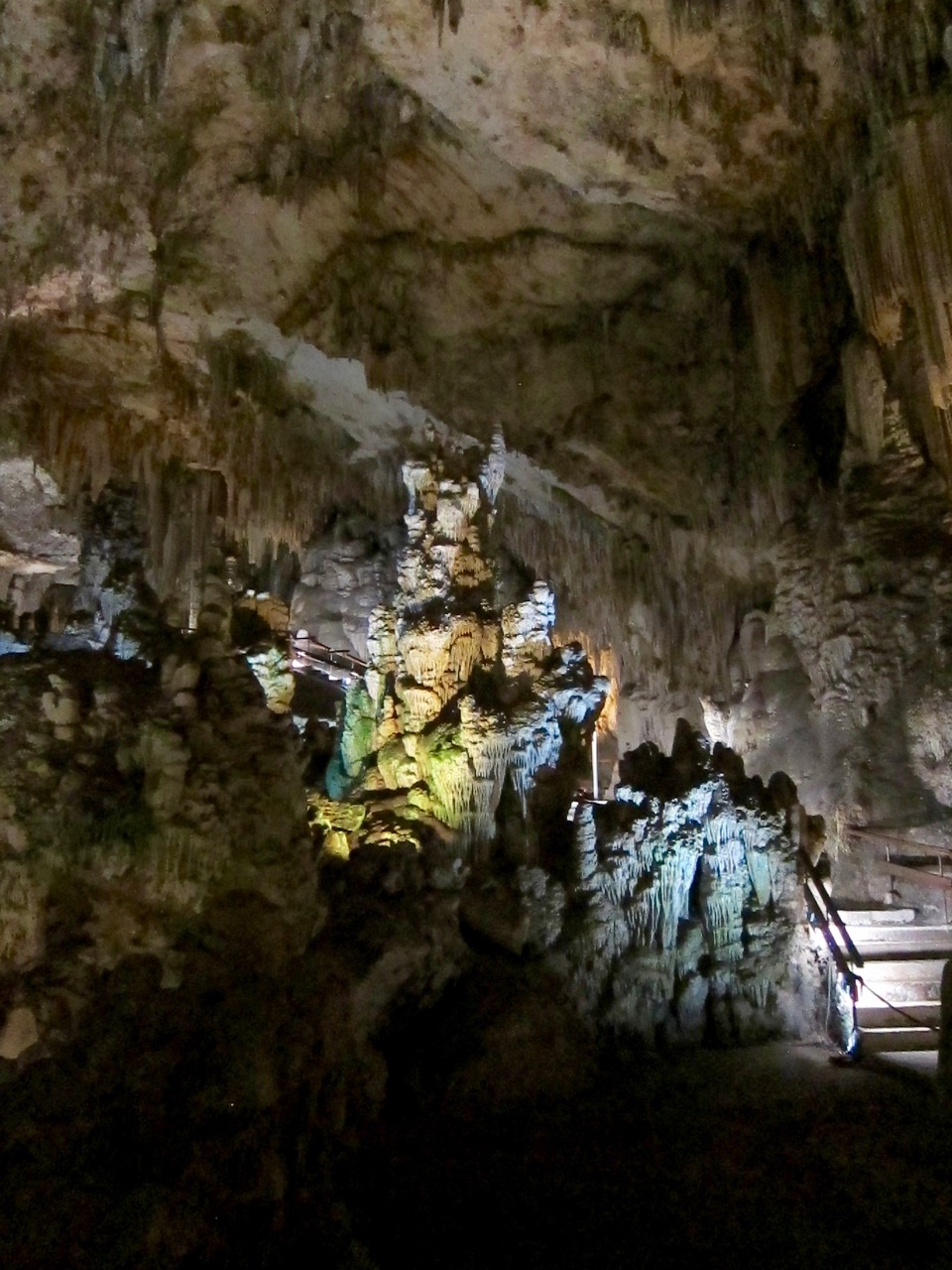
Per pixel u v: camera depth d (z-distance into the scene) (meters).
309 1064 4.20
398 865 5.97
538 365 11.42
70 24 7.20
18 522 12.39
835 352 10.34
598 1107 5.43
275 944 4.44
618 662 13.86
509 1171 4.63
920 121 8.02
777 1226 4.17
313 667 11.40
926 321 8.37
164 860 4.15
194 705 4.66
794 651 10.99
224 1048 3.87
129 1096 3.65
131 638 5.26
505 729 6.68
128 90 7.64
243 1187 3.53
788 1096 5.63
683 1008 6.68
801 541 10.49
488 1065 5.39
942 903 8.25
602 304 11.16
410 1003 5.58
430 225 10.08
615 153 9.06
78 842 4.14
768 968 6.93
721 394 11.13
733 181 9.45
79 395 11.77
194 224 9.60
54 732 4.44
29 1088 3.61
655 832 6.87
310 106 8.45
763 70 8.05
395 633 7.54
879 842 8.80
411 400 11.43
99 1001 3.92
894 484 9.66
